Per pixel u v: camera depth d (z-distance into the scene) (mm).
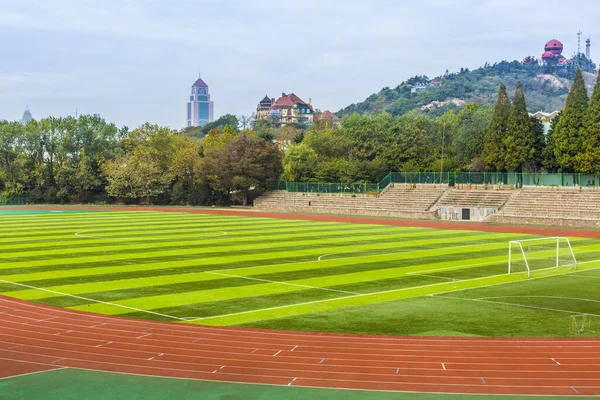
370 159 132875
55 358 21750
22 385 19078
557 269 42812
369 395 18000
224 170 119875
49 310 29906
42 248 54062
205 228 73938
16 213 105188
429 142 128500
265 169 121688
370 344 23406
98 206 127312
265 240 60562
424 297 33031
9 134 139000
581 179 89812
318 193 113625
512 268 43125
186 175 133750
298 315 28766
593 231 68812
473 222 83000
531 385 18703
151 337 24578
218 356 21906
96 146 144750
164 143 136375
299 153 121875
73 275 40219
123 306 30906
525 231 69750
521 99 101000
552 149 98000
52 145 141000
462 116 153500
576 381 19031
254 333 25188
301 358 21609
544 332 25328
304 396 17953
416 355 21906
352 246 55625
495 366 20562
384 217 93312
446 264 44906
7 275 40250
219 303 31578
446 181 102500
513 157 100312
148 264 44781
